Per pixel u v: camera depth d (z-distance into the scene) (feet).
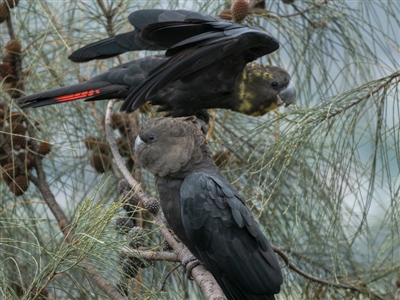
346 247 26.71
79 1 28.14
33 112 26.99
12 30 27.55
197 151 20.48
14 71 27.22
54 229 27.40
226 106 27.48
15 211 25.79
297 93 29.30
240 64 25.93
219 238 19.69
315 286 24.23
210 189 19.80
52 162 26.66
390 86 21.72
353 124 21.77
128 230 21.07
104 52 26.37
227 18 28.22
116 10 28.48
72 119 27.58
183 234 20.62
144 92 21.68
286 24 27.63
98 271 18.48
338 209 23.09
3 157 26.35
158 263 24.77
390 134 21.80
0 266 18.83
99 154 27.09
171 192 20.49
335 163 22.85
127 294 19.92
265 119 28.25
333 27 28.32
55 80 27.63
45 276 17.53
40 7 27.58
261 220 25.55
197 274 20.22
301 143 21.80
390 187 21.72
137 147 20.66
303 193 24.07
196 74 24.14
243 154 26.73
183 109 27.02
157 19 25.50
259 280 19.77
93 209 17.11
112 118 27.61
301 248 25.39
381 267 25.84
